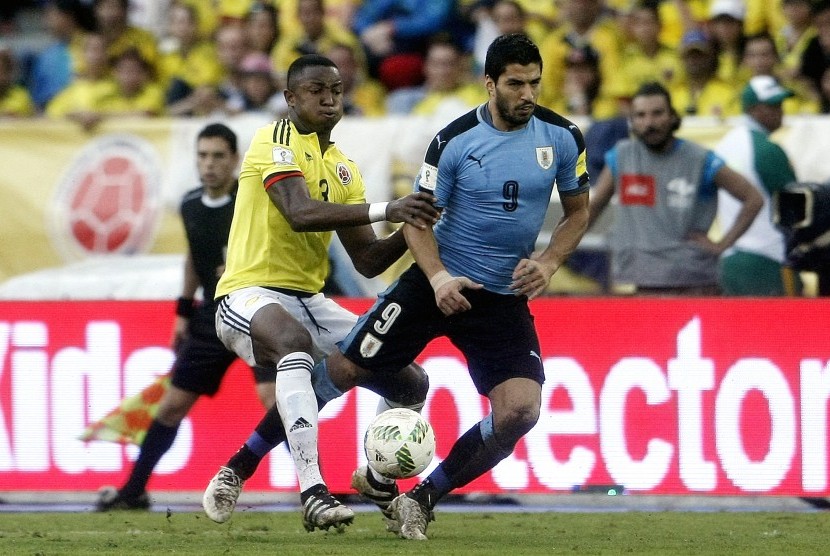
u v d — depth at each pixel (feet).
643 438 79.56
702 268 86.22
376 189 95.91
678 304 79.56
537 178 57.72
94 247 98.99
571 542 59.57
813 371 78.79
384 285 92.43
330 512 55.93
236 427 81.00
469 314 59.11
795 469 78.79
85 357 82.28
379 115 122.42
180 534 63.77
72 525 69.26
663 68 113.70
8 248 99.66
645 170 86.33
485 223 58.03
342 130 95.96
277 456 80.48
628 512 75.77
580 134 59.11
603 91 113.39
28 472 82.38
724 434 79.15
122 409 81.97
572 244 59.47
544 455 80.07
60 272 98.68
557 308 80.23
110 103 118.73
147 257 98.53
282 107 108.68
